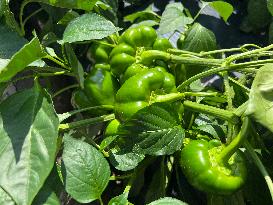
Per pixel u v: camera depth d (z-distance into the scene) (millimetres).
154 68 407
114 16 516
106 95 430
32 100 353
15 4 592
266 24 597
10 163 322
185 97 423
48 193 332
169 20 510
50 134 331
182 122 415
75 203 468
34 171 316
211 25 628
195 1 647
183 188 445
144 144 368
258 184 401
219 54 550
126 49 427
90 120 408
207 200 413
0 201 322
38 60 381
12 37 400
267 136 436
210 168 361
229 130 374
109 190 484
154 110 368
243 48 467
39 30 603
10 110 352
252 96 335
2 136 337
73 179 338
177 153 418
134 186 461
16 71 353
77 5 418
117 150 385
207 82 552
